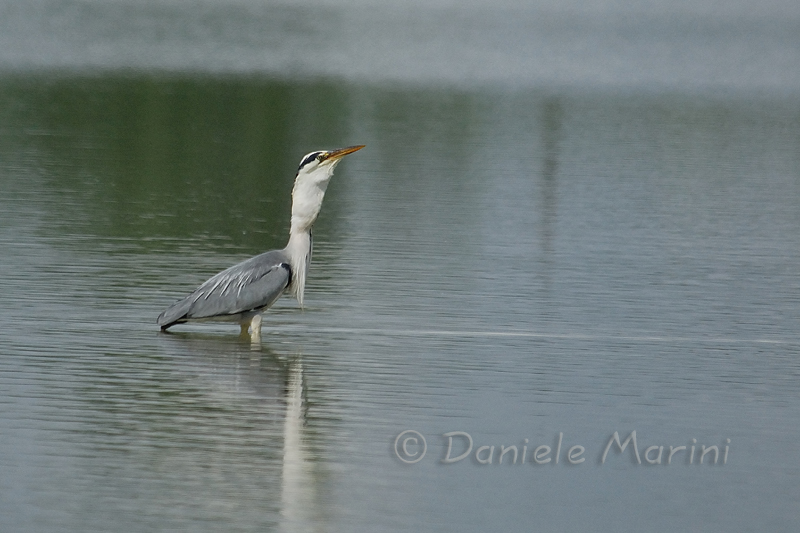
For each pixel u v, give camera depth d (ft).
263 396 41.24
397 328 50.67
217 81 175.94
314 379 43.29
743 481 35.55
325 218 77.10
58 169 91.76
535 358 46.83
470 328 51.06
